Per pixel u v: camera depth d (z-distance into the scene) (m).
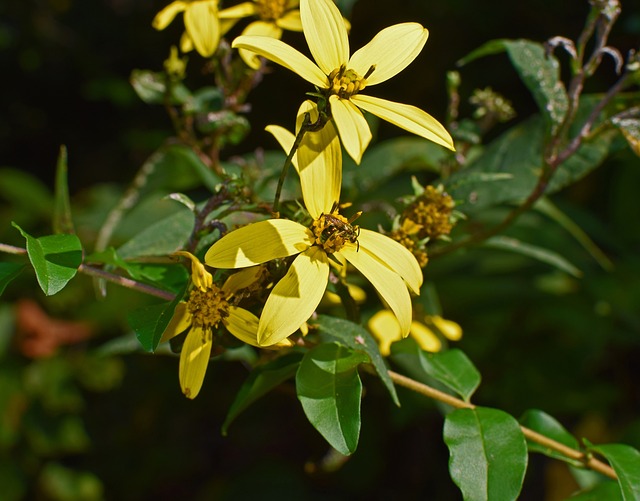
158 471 0.73
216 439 0.75
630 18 0.59
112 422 0.74
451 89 0.39
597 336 0.58
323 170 0.32
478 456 0.33
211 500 0.70
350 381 0.32
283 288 0.31
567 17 0.70
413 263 0.32
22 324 0.67
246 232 0.31
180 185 0.44
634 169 0.63
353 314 0.34
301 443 0.74
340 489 0.69
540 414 0.36
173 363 0.73
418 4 0.72
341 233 0.31
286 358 0.34
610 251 0.62
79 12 0.94
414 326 0.39
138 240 0.36
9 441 0.68
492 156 0.40
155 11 0.88
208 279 0.32
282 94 0.74
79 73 0.93
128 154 0.92
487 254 0.57
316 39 0.31
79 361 0.70
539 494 0.65
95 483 0.71
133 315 0.32
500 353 0.59
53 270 0.31
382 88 0.73
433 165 0.43
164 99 0.39
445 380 0.34
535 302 0.58
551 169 0.37
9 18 0.93
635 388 0.63
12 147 0.95
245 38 0.31
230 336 0.33
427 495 0.68
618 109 0.39
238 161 0.40
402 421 0.57
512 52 0.38
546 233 0.58
